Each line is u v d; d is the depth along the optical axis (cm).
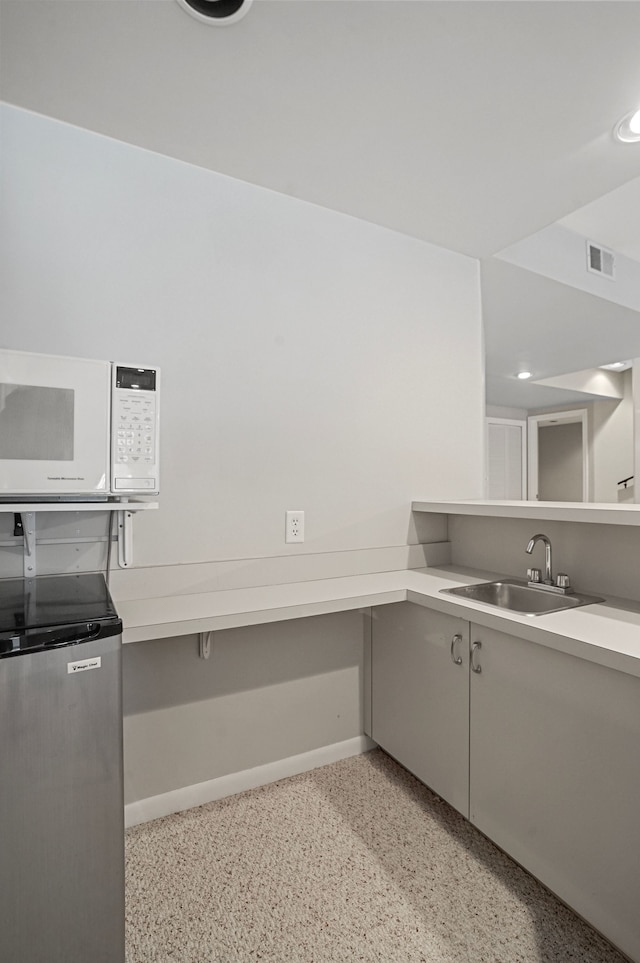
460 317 246
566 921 137
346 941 131
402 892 147
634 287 313
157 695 176
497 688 156
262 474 191
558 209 205
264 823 175
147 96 144
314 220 203
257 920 138
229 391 184
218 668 187
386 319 222
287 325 196
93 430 129
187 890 147
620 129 158
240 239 186
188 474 177
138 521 168
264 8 115
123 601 166
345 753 217
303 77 136
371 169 179
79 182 158
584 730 130
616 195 253
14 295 149
